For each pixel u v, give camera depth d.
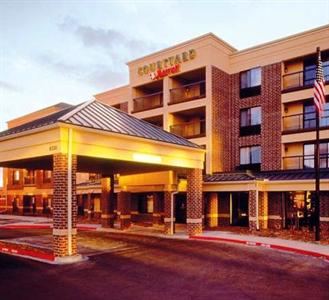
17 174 55.53
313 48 30.12
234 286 11.46
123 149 18.23
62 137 15.39
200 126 36.03
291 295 10.49
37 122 18.84
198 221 23.59
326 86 29.53
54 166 15.52
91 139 16.59
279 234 23.73
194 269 13.86
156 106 36.62
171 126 35.62
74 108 19.20
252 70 33.62
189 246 19.47
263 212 27.78
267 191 27.80
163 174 25.73
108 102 44.16
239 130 33.91
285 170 30.36
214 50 33.47
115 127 18.33
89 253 17.22
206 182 28.86
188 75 35.72
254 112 33.19
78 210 45.75
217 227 29.77
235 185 27.50
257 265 14.55
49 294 10.60
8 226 33.78
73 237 15.48
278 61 31.97
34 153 16.61
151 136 20.17
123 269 13.84
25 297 10.30
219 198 31.81
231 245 19.83
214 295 10.49
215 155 32.59
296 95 30.66
